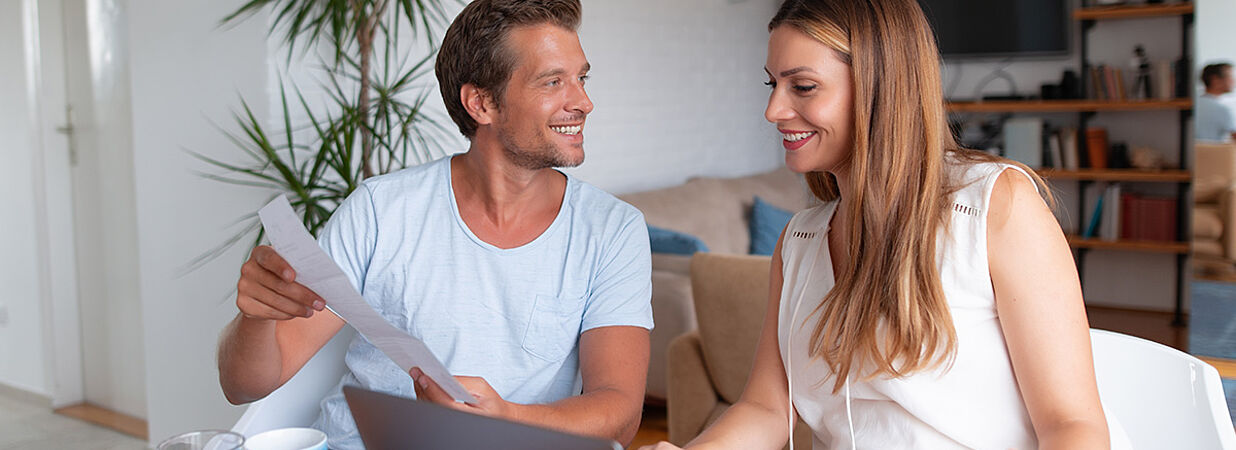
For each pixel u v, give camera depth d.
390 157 2.79
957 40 5.85
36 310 4.07
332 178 3.01
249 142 2.94
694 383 2.70
